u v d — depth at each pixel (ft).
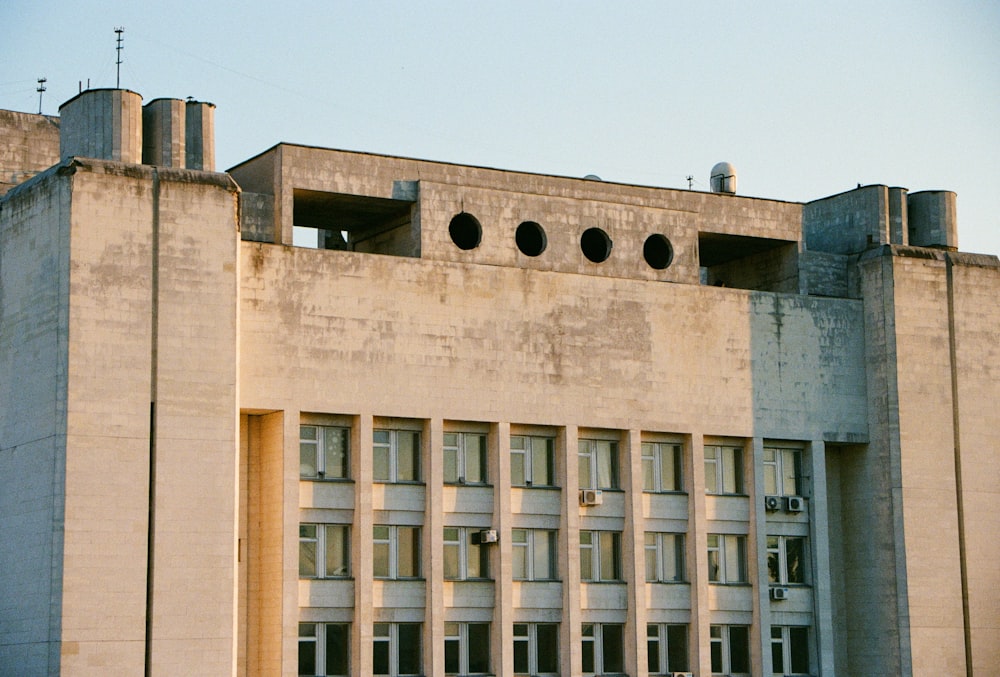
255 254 197.36
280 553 194.59
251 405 194.70
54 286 182.70
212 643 182.60
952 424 237.25
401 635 202.69
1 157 234.58
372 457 201.46
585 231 221.05
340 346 200.75
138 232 185.26
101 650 177.27
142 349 183.62
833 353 234.79
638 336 219.61
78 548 177.78
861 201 244.63
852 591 234.99
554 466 214.69
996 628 234.79
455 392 206.59
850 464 237.45
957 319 240.53
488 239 213.25
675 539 222.69
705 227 232.53
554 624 211.82
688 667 219.20
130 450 181.57
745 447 227.61
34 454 182.50
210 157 198.90
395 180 211.00
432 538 203.31
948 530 233.96
